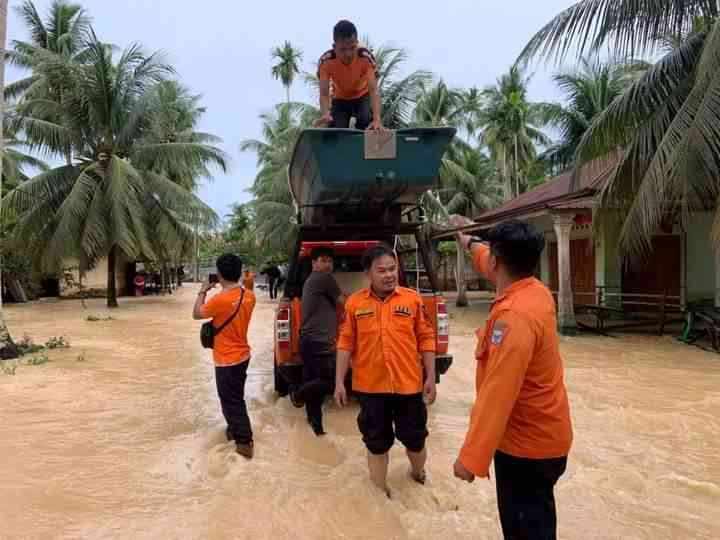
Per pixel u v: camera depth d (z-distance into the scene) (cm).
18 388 744
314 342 544
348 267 725
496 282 275
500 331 246
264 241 2773
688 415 628
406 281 721
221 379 485
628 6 1060
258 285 3966
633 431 571
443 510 391
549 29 1147
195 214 2258
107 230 2058
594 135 1192
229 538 345
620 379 822
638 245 1093
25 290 2684
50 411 639
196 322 1658
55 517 372
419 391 407
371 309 403
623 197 1194
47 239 2086
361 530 357
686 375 850
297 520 367
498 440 239
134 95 2150
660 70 1091
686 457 498
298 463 479
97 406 667
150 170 2302
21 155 3005
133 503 395
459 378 841
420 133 529
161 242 2247
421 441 411
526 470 253
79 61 2575
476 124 3712
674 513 386
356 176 531
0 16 939
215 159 2295
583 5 1096
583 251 1752
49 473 449
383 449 402
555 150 2686
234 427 482
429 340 412
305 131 513
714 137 917
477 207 3597
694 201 1097
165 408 661
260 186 3247
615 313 1591
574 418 616
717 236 987
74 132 2102
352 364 414
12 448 509
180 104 2936
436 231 2273
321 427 557
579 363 954
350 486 412
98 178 2116
